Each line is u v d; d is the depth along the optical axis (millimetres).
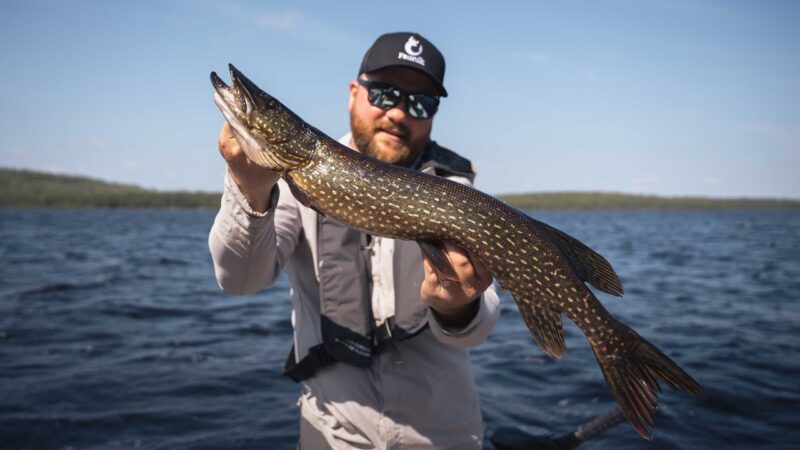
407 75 937
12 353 2059
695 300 3604
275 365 1987
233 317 2875
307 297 955
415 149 970
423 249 804
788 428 1483
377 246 917
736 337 2475
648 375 797
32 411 1504
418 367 912
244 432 1438
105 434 1397
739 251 8172
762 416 1559
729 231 15375
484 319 835
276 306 3244
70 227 13508
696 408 1618
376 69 933
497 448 1374
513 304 3510
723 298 3686
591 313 814
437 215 786
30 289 3598
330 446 920
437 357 923
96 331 2457
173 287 3934
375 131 951
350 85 1021
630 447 1396
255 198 786
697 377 1865
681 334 2549
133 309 3002
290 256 973
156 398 1638
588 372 1949
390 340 895
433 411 920
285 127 810
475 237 783
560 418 1563
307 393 967
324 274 910
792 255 7426
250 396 1683
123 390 1691
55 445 1329
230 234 789
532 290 805
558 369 1993
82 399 1606
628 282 4590
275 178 791
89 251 6957
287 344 2320
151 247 7992
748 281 4633
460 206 785
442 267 786
